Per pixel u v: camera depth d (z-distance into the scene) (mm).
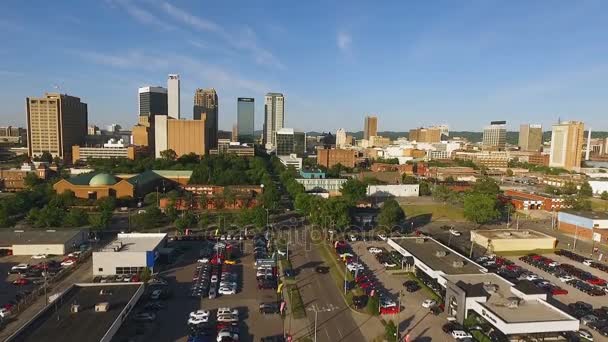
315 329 74750
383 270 108000
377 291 93250
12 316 78062
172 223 157375
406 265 111000
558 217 164875
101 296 78812
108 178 199875
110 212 153250
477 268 97688
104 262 101125
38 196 182250
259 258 114312
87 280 97750
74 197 188375
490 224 171375
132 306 77500
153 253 103625
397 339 70125
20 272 102125
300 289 94000
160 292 87688
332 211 138750
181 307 83688
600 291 94938
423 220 177125
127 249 105625
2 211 145750
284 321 78125
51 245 116375
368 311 80375
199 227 151375
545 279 105375
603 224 148125
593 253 129125
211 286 93125
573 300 91750
